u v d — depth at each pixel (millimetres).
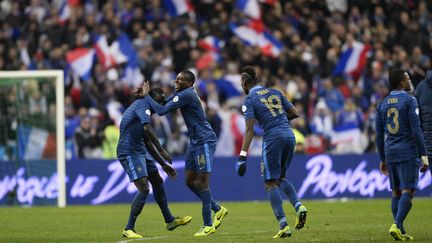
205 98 82062
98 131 76625
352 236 39094
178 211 59531
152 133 39844
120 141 41000
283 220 37656
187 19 93062
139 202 40438
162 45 87875
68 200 70625
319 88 83312
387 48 91562
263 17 94500
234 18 92688
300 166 72125
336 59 88500
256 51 87938
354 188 72438
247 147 37781
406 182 36281
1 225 49406
